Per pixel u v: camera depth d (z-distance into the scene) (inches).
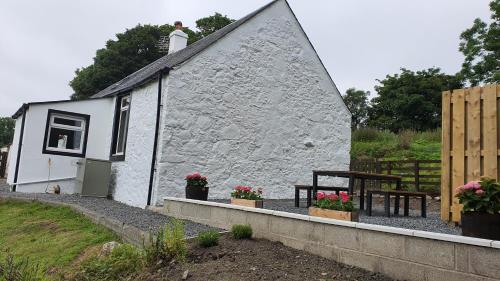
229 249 193.2
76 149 470.0
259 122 412.5
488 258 130.0
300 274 157.6
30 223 311.0
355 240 169.6
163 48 813.9
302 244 192.5
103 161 424.2
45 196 395.2
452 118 225.3
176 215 302.5
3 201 386.3
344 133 483.5
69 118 466.3
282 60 438.9
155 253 182.4
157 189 342.6
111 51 1275.8
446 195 224.2
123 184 406.9
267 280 150.7
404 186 519.8
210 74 380.8
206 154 371.2
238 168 392.2
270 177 414.9
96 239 252.1
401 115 1285.7
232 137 390.6
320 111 465.1
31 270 164.1
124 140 429.7
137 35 1296.8
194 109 367.6
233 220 242.7
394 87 1364.4
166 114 350.6
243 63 406.3
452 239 138.9
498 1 975.0
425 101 1251.8
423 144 745.6
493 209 148.9
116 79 1266.0
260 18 424.8
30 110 445.1
